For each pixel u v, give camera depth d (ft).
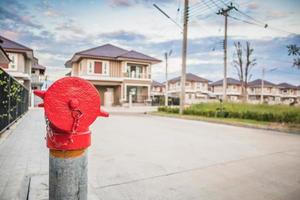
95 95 4.24
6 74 21.36
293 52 31.12
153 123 38.52
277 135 27.61
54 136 4.00
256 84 206.39
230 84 184.55
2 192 9.18
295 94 227.61
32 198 8.30
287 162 15.43
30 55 74.13
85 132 4.20
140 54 100.48
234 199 9.73
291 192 10.54
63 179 4.05
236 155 17.12
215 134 27.37
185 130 30.35
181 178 11.99
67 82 3.98
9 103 23.66
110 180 11.39
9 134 21.90
